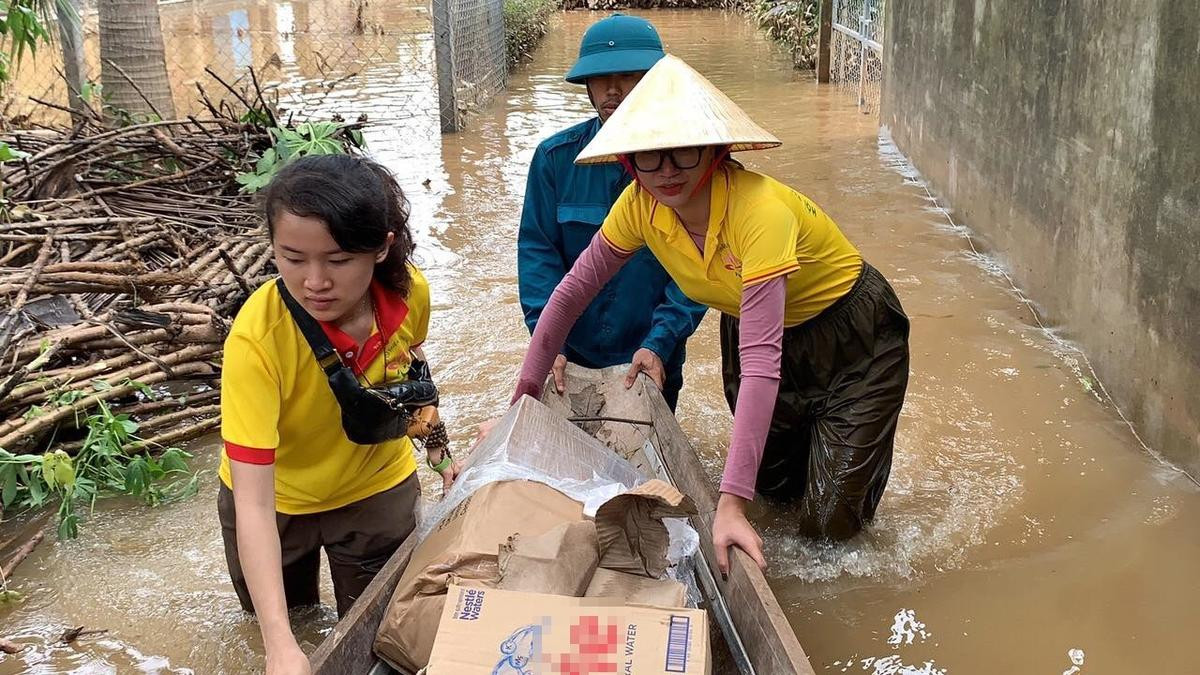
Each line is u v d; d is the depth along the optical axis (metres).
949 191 7.32
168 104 8.43
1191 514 3.58
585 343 3.73
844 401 3.24
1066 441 4.10
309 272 2.21
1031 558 3.36
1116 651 2.94
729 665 2.38
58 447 4.02
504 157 9.15
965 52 6.98
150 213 6.05
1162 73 4.03
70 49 8.37
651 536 2.26
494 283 5.99
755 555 2.48
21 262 5.04
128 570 3.46
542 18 18.42
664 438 3.23
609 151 2.54
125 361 4.29
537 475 2.56
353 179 2.20
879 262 6.26
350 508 2.84
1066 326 5.04
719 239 2.71
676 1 24.62
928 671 2.88
